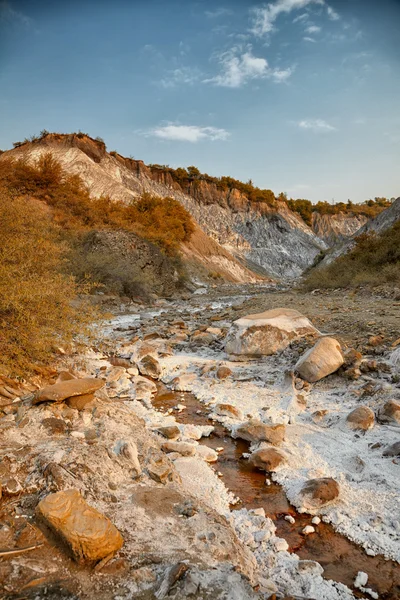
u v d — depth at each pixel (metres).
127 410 5.15
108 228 24.28
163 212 38.09
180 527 2.98
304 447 4.58
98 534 2.53
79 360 7.43
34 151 48.53
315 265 46.03
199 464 4.25
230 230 77.06
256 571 2.77
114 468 3.65
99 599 2.22
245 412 5.72
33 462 3.47
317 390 6.32
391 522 3.30
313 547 3.12
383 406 5.20
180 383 7.03
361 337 8.44
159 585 2.34
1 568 2.36
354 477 3.94
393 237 21.17
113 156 66.50
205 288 30.19
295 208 100.31
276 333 8.27
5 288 5.56
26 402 4.76
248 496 3.81
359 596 2.64
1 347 5.42
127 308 17.09
